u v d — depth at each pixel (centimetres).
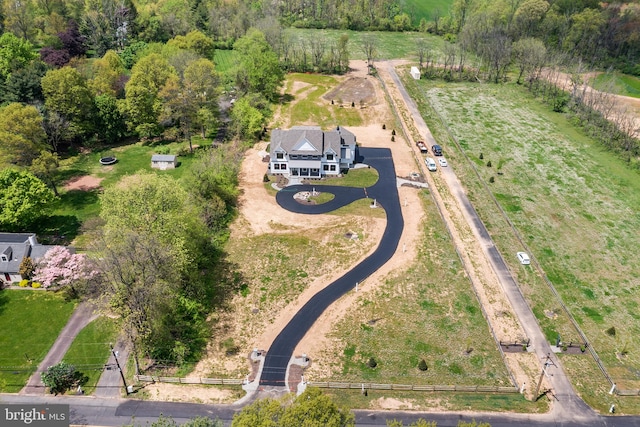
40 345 5816
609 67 14750
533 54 14062
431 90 13900
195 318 6272
